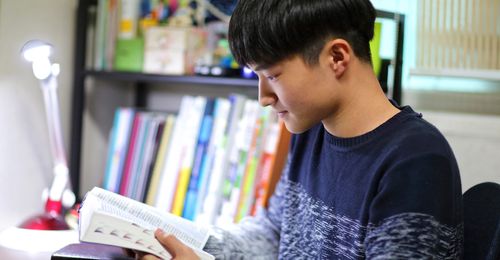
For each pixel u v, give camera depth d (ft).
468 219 3.12
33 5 5.12
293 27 2.57
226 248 3.33
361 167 2.85
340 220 2.94
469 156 4.76
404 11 4.99
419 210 2.46
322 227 3.08
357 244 2.78
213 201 4.83
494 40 4.63
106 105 6.15
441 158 2.55
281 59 2.64
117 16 5.49
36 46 4.47
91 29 5.78
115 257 2.98
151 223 2.97
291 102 2.72
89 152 5.96
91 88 5.90
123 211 2.90
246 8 2.69
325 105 2.77
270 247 3.63
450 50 4.72
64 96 5.58
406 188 2.51
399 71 4.50
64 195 5.00
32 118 5.21
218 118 4.92
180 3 5.48
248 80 4.86
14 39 4.95
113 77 5.39
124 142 5.34
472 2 4.65
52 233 4.51
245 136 4.78
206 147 4.96
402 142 2.66
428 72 4.69
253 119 4.76
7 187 4.98
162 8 5.52
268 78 2.77
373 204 2.60
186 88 6.13
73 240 4.48
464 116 4.83
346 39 2.71
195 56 5.35
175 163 5.08
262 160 4.71
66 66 5.58
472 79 4.76
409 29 4.97
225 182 4.83
